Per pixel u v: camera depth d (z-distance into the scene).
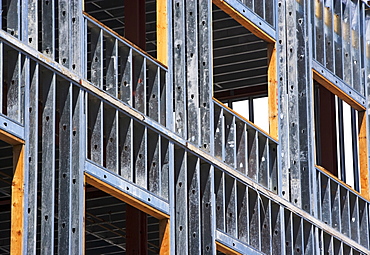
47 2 20.02
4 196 32.19
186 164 22.86
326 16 29.50
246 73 34.16
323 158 31.84
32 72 19.22
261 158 25.88
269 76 26.91
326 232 27.56
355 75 30.55
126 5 24.38
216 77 34.53
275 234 25.81
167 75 22.89
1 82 18.64
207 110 23.89
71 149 19.80
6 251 34.69
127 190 20.95
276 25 27.17
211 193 23.45
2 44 18.61
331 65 29.28
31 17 19.58
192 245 22.88
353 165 34.97
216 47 32.31
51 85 19.55
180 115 23.12
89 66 30.69
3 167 30.91
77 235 19.48
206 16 24.50
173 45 23.70
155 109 22.44
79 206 19.61
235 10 25.47
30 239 18.56
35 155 18.92
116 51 21.28
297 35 27.91
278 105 26.70
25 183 18.61
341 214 28.86
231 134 24.59
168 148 22.48
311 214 26.98
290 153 26.97
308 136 27.20
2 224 33.34
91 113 20.62
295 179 26.80
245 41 31.91
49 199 19.11
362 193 30.19
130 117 21.36
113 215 33.25
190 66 23.86
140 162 21.70
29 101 19.05
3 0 27.59
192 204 23.08
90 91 20.39
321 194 28.09
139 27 24.41
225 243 23.67
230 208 24.19
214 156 23.86
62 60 20.17
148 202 21.58
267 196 25.48
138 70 22.20
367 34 31.39
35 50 19.25
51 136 19.36
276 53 27.00
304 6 28.02
